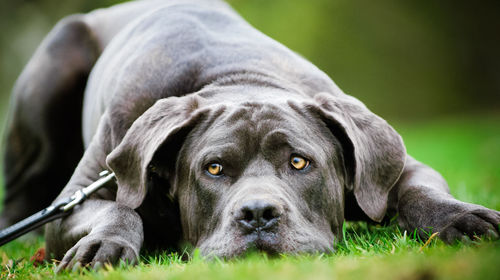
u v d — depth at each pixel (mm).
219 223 6668
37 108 11242
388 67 45062
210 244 6562
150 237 8023
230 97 7648
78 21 11609
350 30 44062
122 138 8023
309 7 42281
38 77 11320
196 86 8266
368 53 44406
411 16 45875
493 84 47000
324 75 8969
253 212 6188
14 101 11688
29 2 41406
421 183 7637
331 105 7461
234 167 6844
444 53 46344
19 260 7480
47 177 11477
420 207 7250
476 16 46781
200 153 6984
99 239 6504
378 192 7238
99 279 5605
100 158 8219
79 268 6219
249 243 6180
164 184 7664
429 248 6141
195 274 5297
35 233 10578
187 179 7188
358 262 5457
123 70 8680
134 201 6977
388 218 8141
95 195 7895
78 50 11391
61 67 11242
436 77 46062
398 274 4723
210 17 9508
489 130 29906
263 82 8102
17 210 11609
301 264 5348
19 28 41594
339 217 7309
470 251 5609
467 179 13734
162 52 8586
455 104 46344
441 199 7152
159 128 7141
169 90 8227
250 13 41188
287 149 6855
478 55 47000
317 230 6777
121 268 6152
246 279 4836
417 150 22500
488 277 4484
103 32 11383
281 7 41781
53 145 11297
